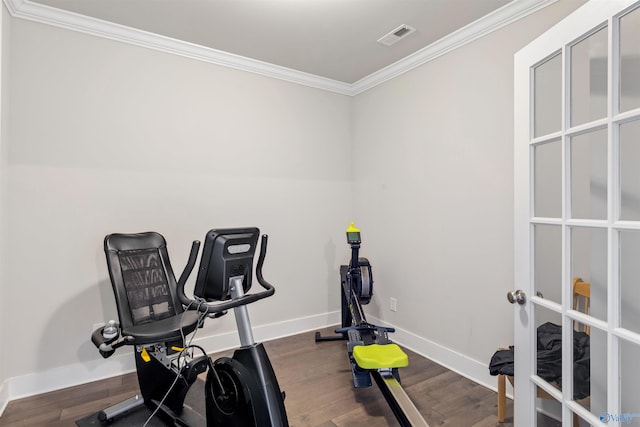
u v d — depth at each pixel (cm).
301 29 244
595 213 128
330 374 248
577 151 136
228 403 162
